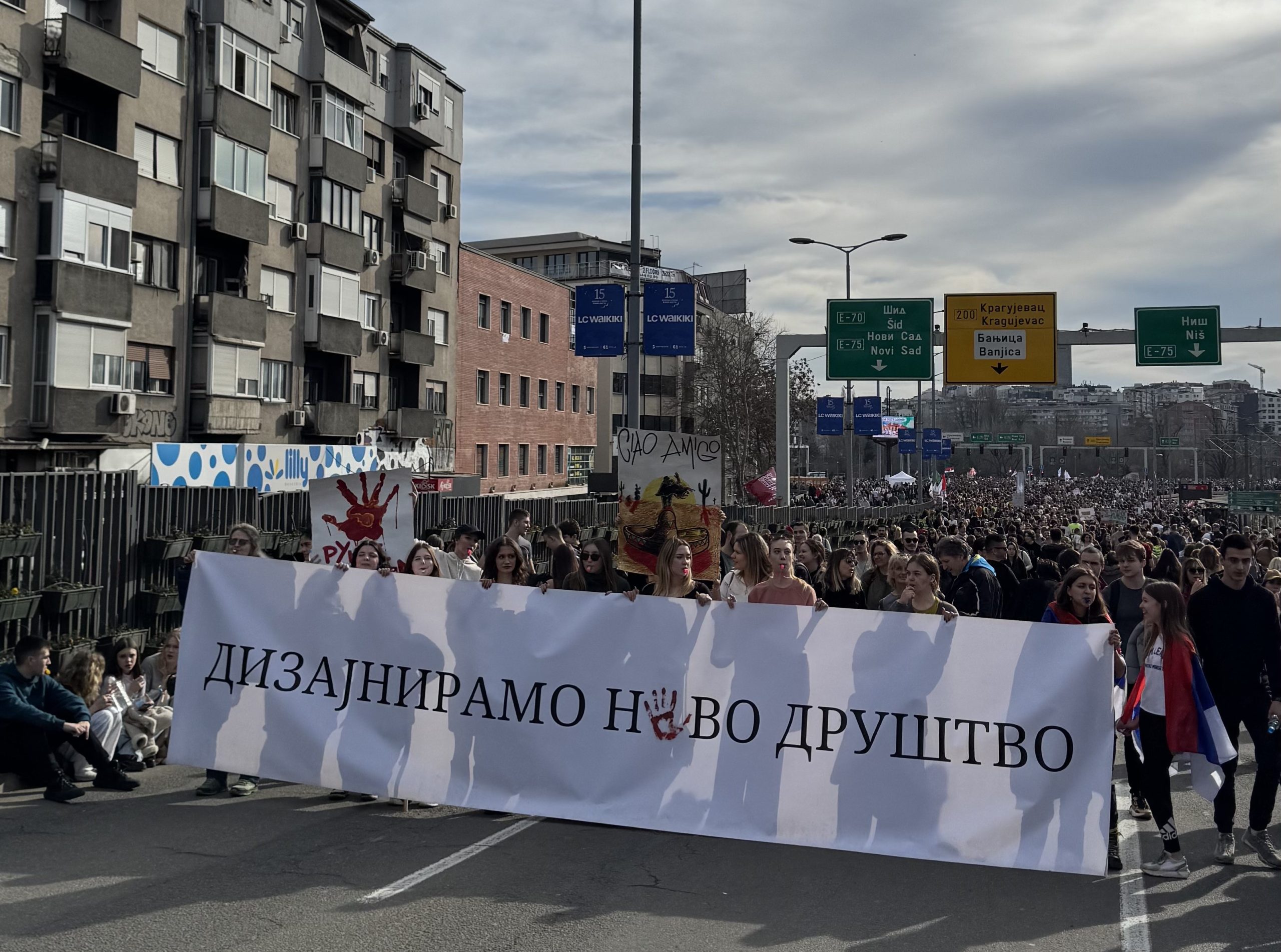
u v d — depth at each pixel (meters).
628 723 7.41
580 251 102.38
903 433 71.12
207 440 33.41
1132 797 8.29
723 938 5.46
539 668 7.59
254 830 7.32
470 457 51.34
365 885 6.16
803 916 5.84
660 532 11.41
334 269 38.94
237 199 33.56
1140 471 170.00
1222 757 6.68
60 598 11.74
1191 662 6.75
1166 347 26.83
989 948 5.42
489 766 7.62
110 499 12.83
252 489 15.45
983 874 6.71
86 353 28.16
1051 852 6.66
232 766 8.04
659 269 95.94
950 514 53.00
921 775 6.93
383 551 8.52
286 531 16.08
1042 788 6.75
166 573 13.68
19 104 26.67
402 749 7.77
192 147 32.41
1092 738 6.72
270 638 8.05
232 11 33.31
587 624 7.54
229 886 6.11
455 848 6.95
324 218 38.38
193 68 32.47
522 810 7.47
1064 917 5.93
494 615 7.71
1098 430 171.75
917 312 27.44
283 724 7.97
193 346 32.72
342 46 41.38
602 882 6.35
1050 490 120.12
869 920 5.79
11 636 11.37
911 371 27.44
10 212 26.52
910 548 14.82
